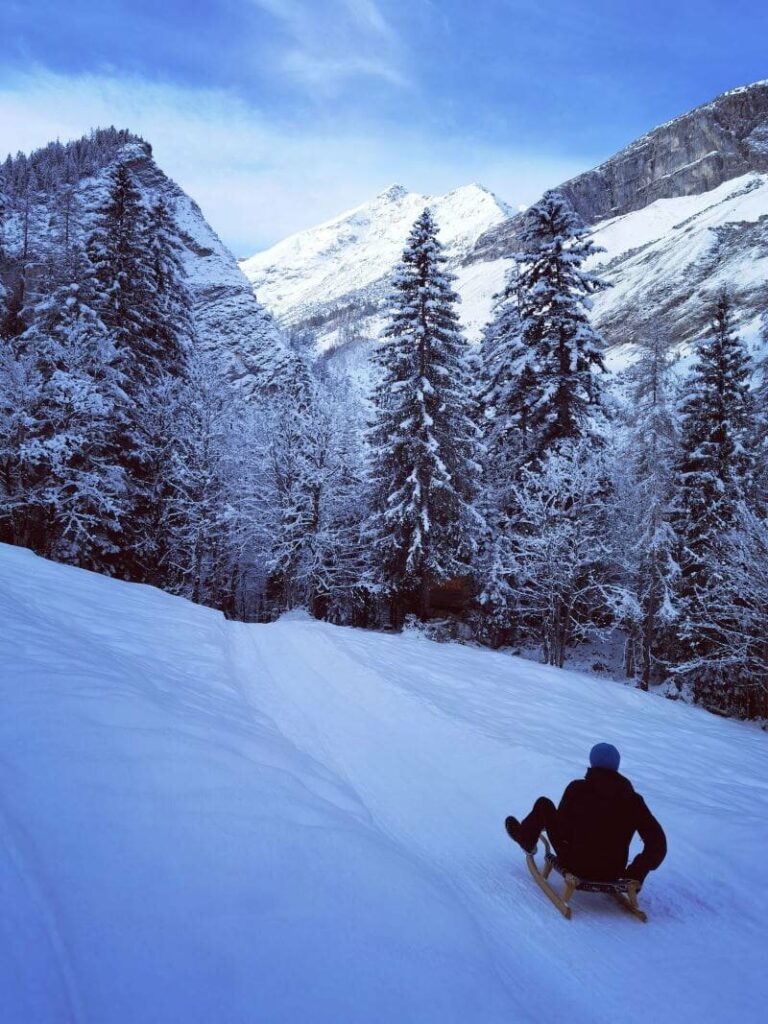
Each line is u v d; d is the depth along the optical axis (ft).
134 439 85.61
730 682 80.59
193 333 107.76
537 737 26.61
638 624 87.10
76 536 77.41
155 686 20.03
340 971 7.68
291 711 26.00
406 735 25.45
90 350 79.15
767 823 17.65
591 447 77.87
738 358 81.46
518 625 96.94
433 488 82.69
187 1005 6.41
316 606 119.55
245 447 110.73
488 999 8.11
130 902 7.89
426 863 13.83
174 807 10.65
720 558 79.10
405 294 84.33
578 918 12.25
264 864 9.70
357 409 110.01
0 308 107.65
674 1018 8.85
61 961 6.49
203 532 98.58
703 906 13.16
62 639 21.13
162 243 99.60
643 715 37.35
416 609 95.14
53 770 10.64
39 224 252.01
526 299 79.92
